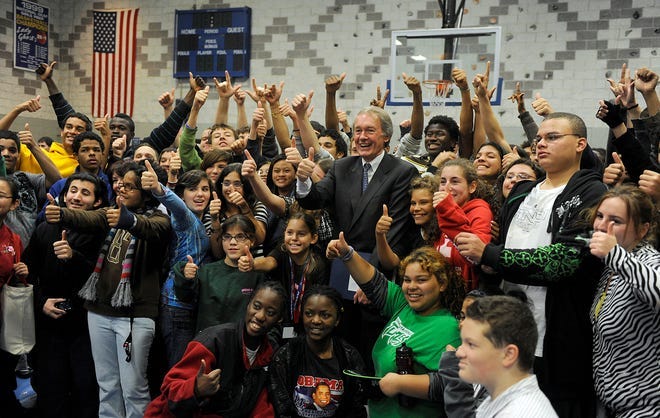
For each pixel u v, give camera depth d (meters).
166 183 4.28
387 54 8.88
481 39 6.91
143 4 10.05
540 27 8.14
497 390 1.90
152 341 3.73
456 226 2.88
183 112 5.38
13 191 3.76
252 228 3.61
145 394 3.70
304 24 9.28
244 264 3.44
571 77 8.03
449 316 2.96
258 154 5.03
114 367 3.73
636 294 2.24
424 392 2.74
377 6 8.91
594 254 2.24
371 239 3.47
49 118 10.36
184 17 9.80
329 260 3.63
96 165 4.57
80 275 3.80
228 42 9.61
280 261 3.72
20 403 4.04
